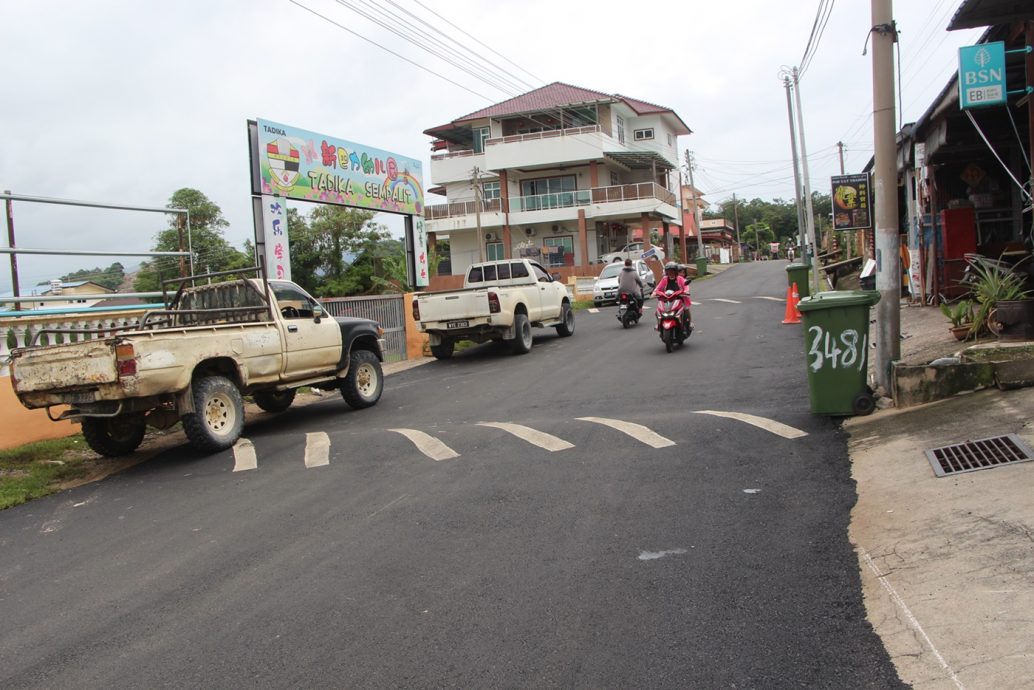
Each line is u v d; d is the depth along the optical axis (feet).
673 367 42.27
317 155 59.62
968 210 46.06
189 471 27.73
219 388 30.37
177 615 14.97
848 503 18.40
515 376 45.70
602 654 12.22
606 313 86.79
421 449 27.66
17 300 35.65
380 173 67.41
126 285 45.37
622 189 139.95
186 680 12.34
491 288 54.03
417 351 62.75
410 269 72.90
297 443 30.81
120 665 13.03
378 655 12.71
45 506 24.95
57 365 27.99
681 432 26.68
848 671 11.20
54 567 18.54
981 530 15.02
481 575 15.78
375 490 22.84
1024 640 11.12
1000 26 32.81
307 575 16.52
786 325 56.49
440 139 176.14
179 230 44.11
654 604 13.84
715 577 14.82
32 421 33.30
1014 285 32.14
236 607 15.11
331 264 122.21
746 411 29.07
